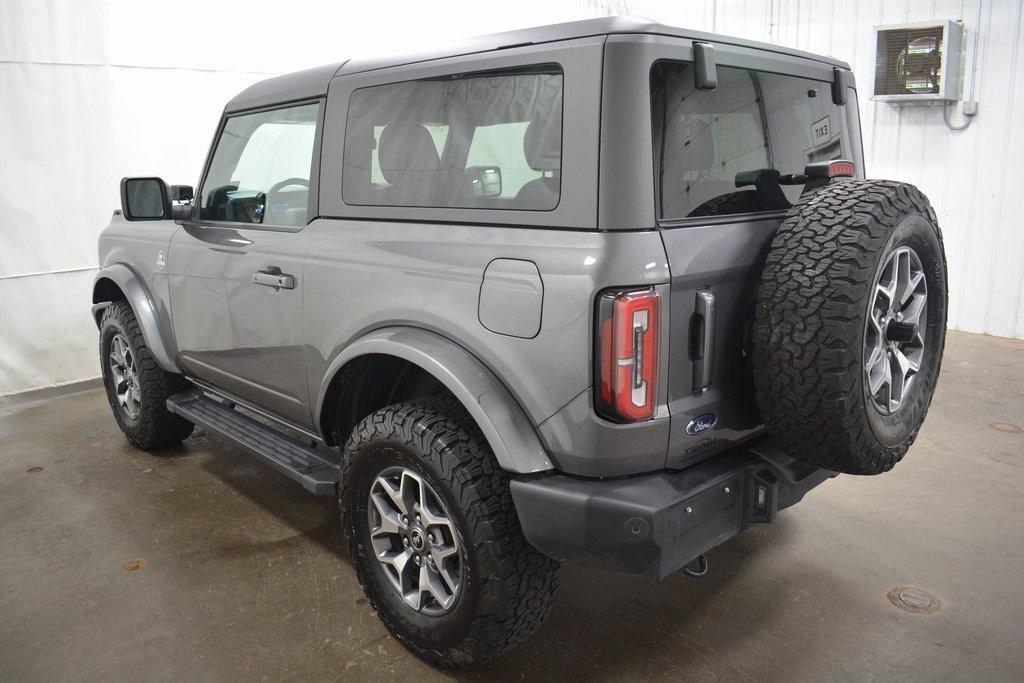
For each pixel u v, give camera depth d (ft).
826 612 7.61
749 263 5.98
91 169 15.89
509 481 6.18
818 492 10.34
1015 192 17.44
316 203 7.78
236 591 8.21
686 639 7.23
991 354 16.66
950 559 8.55
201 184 9.93
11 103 14.73
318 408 7.76
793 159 6.98
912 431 6.56
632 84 5.26
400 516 6.91
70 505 10.34
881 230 5.62
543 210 5.69
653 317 5.31
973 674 6.63
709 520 5.80
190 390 11.51
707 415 5.89
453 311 6.19
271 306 8.25
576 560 5.71
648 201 5.32
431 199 6.60
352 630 7.50
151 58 16.46
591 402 5.41
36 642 7.37
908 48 17.66
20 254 15.23
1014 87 17.04
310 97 7.99
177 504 10.34
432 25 21.22
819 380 5.49
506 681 6.68
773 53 6.71
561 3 23.47
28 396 15.35
